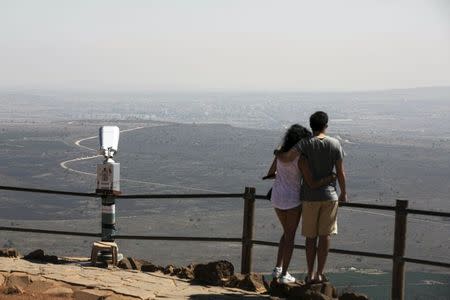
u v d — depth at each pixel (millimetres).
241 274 12125
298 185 11203
